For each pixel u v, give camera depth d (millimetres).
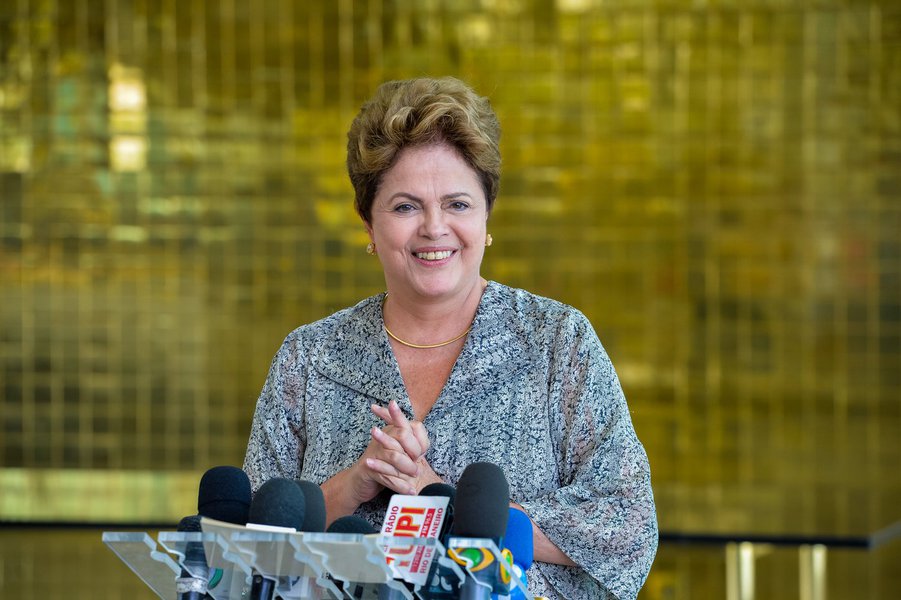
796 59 17953
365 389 5156
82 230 18844
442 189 4820
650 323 18312
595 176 18297
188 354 18891
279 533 3258
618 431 4934
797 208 18062
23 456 18938
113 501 17672
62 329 18891
